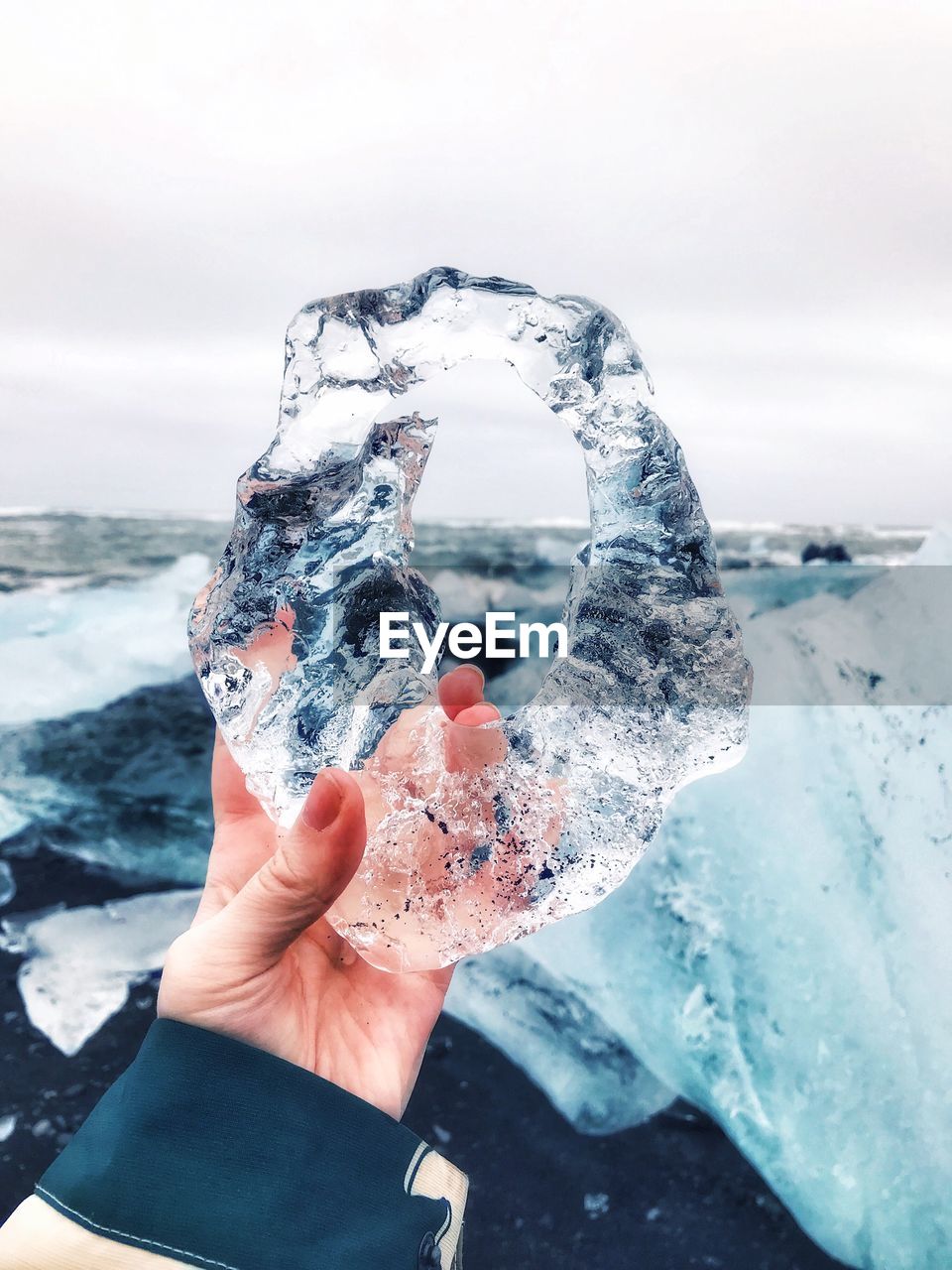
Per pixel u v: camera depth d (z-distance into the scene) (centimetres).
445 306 27
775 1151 58
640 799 29
